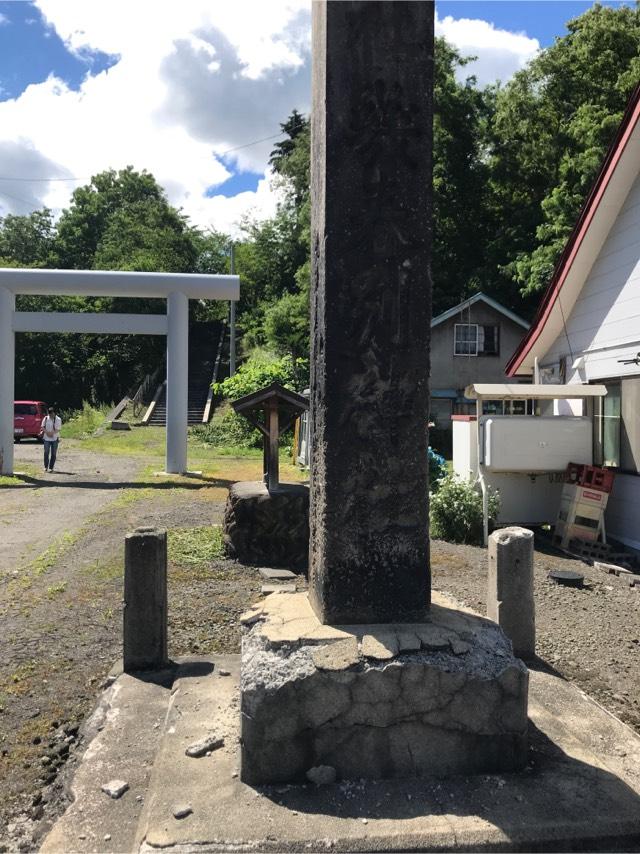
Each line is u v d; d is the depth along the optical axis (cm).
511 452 863
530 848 245
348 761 278
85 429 2542
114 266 3600
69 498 1168
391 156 306
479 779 280
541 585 669
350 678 276
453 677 282
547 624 545
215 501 1119
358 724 277
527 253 2356
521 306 2577
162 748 305
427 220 311
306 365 2436
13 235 4431
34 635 490
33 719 365
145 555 413
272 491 742
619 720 360
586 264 906
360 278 307
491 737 286
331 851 238
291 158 3656
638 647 495
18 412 2352
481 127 2600
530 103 2325
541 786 278
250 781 274
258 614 329
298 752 276
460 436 993
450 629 303
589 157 1814
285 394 767
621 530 848
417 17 305
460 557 768
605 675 443
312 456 341
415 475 312
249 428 2333
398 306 309
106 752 319
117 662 432
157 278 1441
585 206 861
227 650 466
